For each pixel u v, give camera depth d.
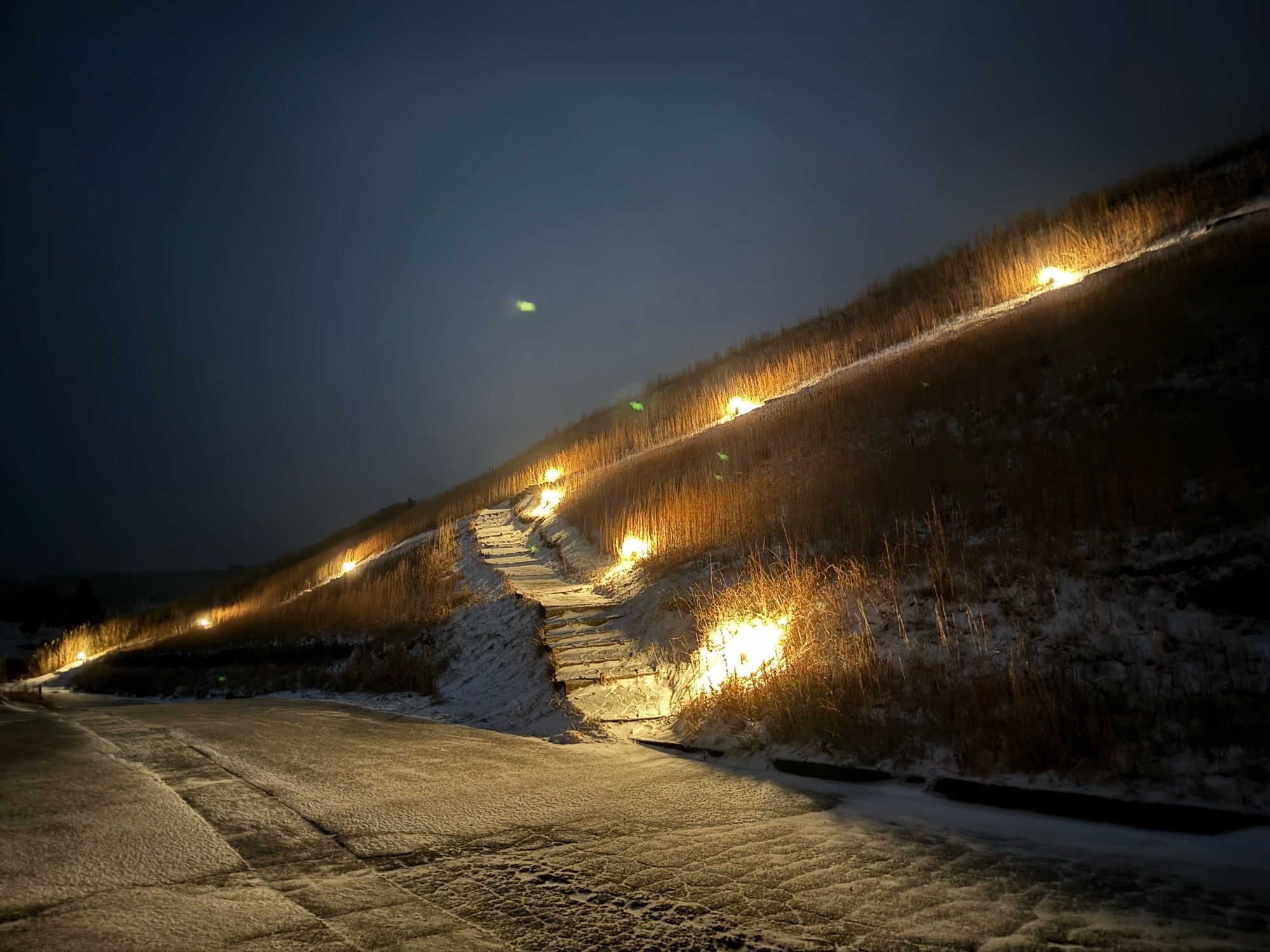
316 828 4.35
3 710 10.76
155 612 42.16
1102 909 3.23
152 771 5.47
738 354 30.20
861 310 26.00
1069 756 4.93
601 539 15.81
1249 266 10.38
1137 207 17.95
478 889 3.55
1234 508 6.60
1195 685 5.20
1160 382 9.22
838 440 13.02
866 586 8.30
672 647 9.48
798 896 3.46
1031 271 18.70
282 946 2.88
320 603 22.52
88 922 2.99
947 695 5.96
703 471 15.14
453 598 15.98
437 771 5.92
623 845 4.19
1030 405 10.52
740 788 5.43
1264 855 3.74
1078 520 7.68
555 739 7.48
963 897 3.40
